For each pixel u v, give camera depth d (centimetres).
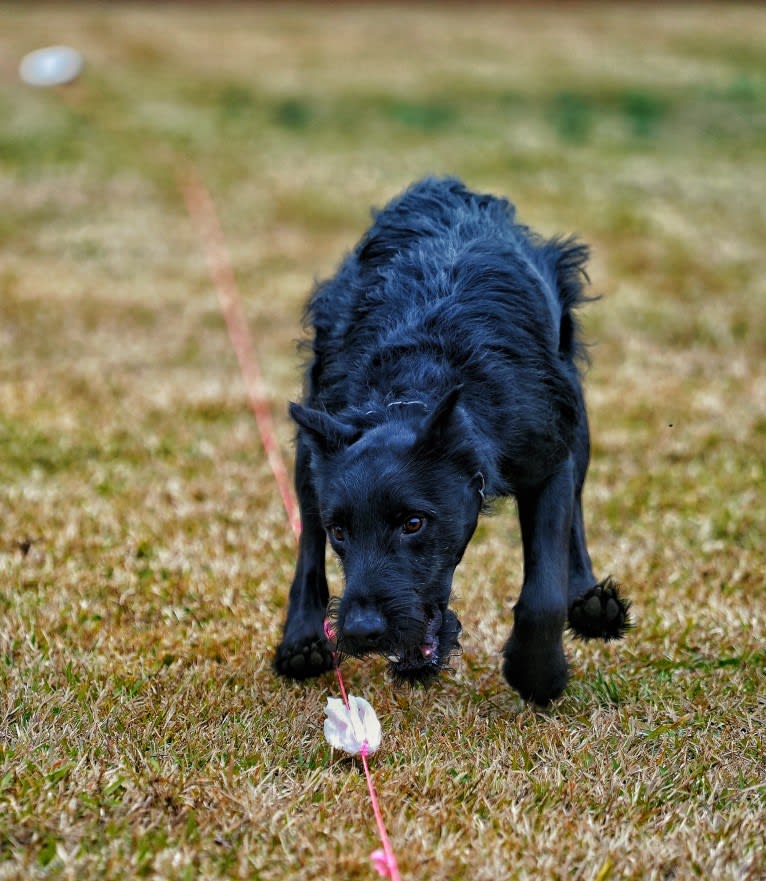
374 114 3422
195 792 698
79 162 2788
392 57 4291
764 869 636
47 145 2894
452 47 4516
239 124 3259
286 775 725
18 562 1036
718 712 807
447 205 912
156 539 1099
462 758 752
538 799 707
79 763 718
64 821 662
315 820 676
